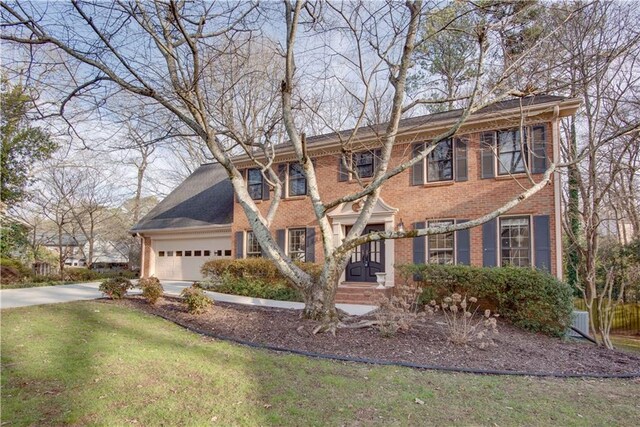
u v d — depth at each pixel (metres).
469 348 6.41
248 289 12.59
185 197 20.16
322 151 14.17
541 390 4.63
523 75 8.42
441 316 8.97
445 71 12.88
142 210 29.53
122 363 5.02
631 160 10.61
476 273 9.21
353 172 8.05
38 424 3.34
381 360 5.60
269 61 9.90
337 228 13.53
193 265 17.92
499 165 11.31
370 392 4.31
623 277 11.47
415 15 6.70
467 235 11.45
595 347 7.66
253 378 4.66
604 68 7.57
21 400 3.83
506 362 5.84
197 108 7.20
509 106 11.24
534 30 8.34
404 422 3.58
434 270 9.81
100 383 4.32
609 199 11.53
